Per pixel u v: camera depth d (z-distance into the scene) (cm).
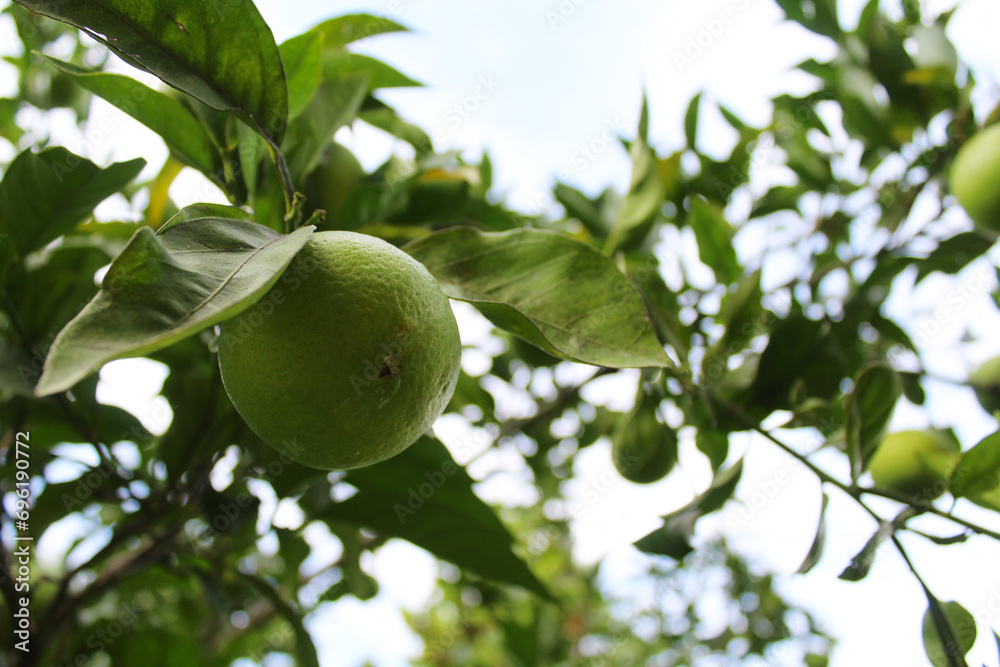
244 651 55
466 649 104
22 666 35
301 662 37
